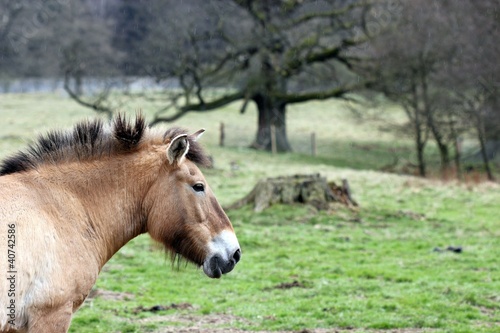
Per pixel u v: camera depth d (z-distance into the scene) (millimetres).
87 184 6414
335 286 13883
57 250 5996
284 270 15523
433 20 35562
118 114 6699
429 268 15680
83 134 6551
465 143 50750
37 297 5785
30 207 5973
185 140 6488
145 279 14328
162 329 10625
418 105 38531
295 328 10898
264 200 21328
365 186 28656
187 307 12211
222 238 6680
